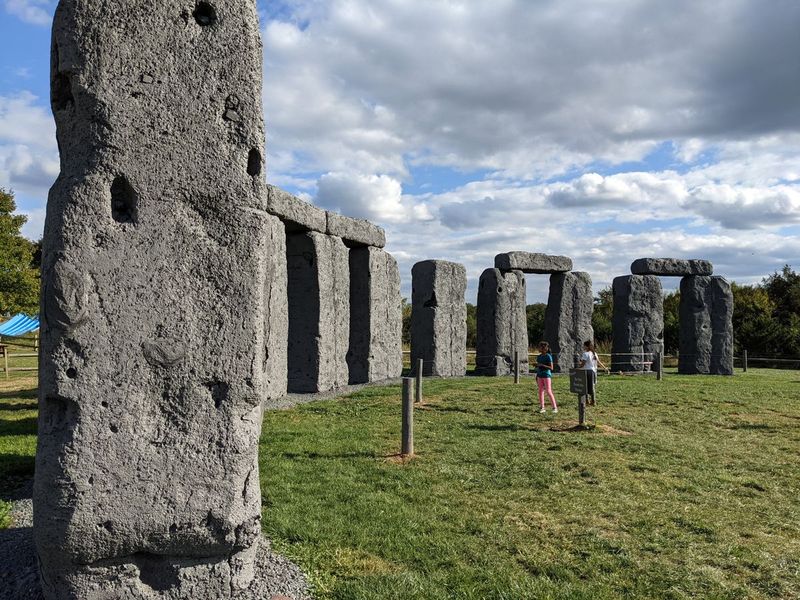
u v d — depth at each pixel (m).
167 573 3.66
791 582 4.59
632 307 20.62
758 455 8.31
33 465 7.08
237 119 3.84
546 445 8.54
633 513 5.95
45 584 3.55
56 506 3.38
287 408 11.16
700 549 5.14
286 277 12.67
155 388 3.59
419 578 4.36
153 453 3.56
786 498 6.54
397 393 13.24
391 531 5.25
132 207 3.62
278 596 3.87
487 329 19.11
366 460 7.52
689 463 7.82
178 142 3.69
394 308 17.17
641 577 4.59
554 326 20.44
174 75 3.70
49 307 3.45
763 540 5.39
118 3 3.61
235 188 3.81
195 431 3.65
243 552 3.82
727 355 20.83
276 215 12.05
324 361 13.52
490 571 4.55
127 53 3.61
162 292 3.62
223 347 3.72
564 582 4.46
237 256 3.78
